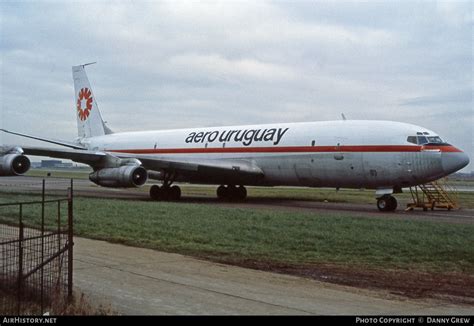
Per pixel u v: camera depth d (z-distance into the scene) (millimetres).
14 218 19484
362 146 26766
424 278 11000
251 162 31797
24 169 29828
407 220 20000
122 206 24547
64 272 10195
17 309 7664
